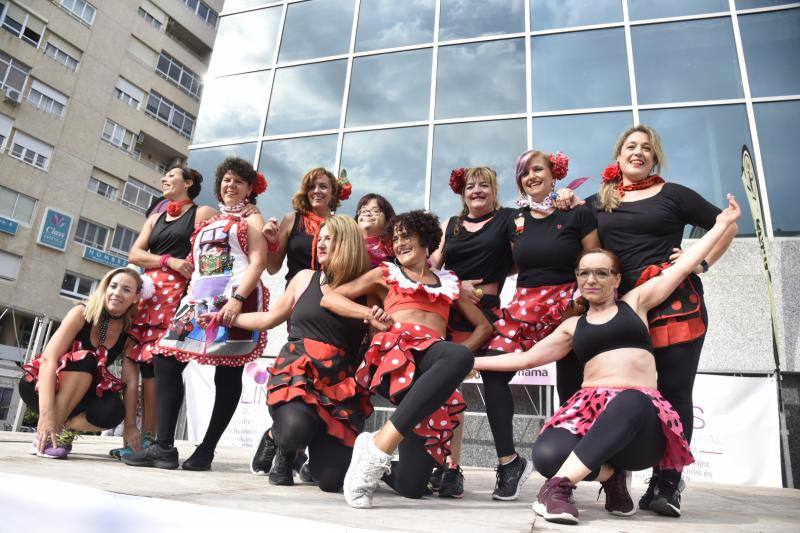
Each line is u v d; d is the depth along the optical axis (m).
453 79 7.27
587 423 1.87
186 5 24.50
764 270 4.96
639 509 2.07
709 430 4.53
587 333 2.04
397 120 7.30
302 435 1.96
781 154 5.90
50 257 18.61
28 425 16.06
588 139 6.55
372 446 1.64
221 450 4.63
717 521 1.86
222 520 1.11
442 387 1.74
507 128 6.86
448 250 2.65
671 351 2.10
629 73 6.62
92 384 2.62
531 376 5.00
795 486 4.69
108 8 21.17
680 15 6.68
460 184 2.79
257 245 2.61
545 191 2.54
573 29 7.00
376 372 1.96
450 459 2.29
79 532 1.13
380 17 7.91
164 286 2.78
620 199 2.38
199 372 5.79
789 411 4.86
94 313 2.60
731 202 2.12
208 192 7.76
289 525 1.09
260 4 8.59
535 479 3.21
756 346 5.00
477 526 1.38
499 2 7.43
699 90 6.35
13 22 18.23
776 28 6.34
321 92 7.78
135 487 1.47
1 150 17.69
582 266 2.10
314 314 2.18
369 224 2.77
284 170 7.56
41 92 18.91
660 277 2.11
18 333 18.31
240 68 8.30
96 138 20.45
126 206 21.31
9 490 1.18
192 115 24.38
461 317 2.43
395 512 1.56
